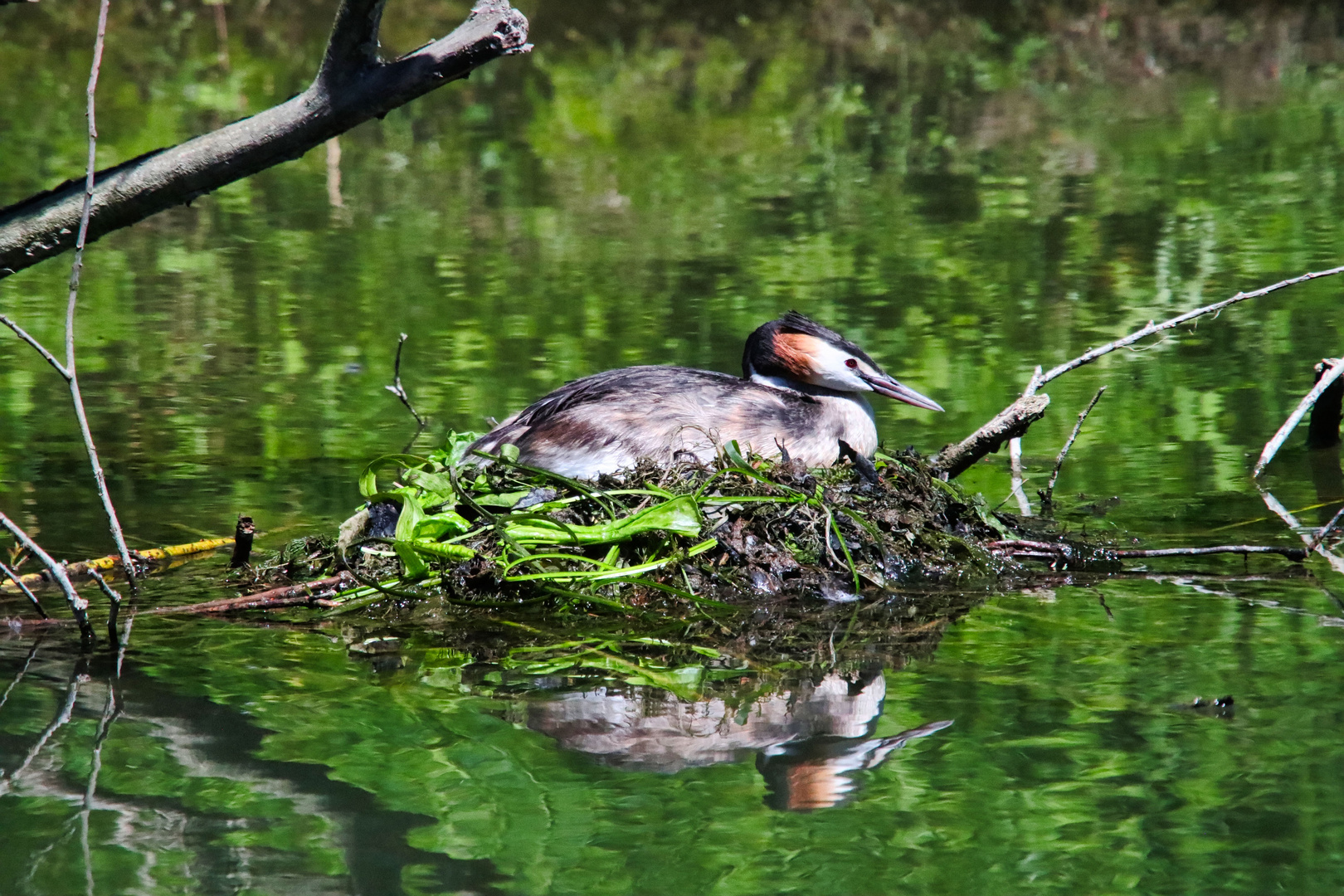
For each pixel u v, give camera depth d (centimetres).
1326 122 2828
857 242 2064
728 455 1037
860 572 981
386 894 574
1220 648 834
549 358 1570
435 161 2688
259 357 1600
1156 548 1052
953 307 1752
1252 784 659
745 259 1981
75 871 587
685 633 893
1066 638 862
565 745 715
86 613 907
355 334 1677
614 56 3550
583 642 880
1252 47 3578
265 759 698
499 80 3350
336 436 1351
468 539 987
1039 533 1087
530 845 610
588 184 2475
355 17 770
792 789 662
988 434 1162
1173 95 3148
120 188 816
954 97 3155
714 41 3691
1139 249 2003
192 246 2112
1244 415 1398
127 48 3603
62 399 1462
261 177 2581
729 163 2628
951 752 704
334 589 966
